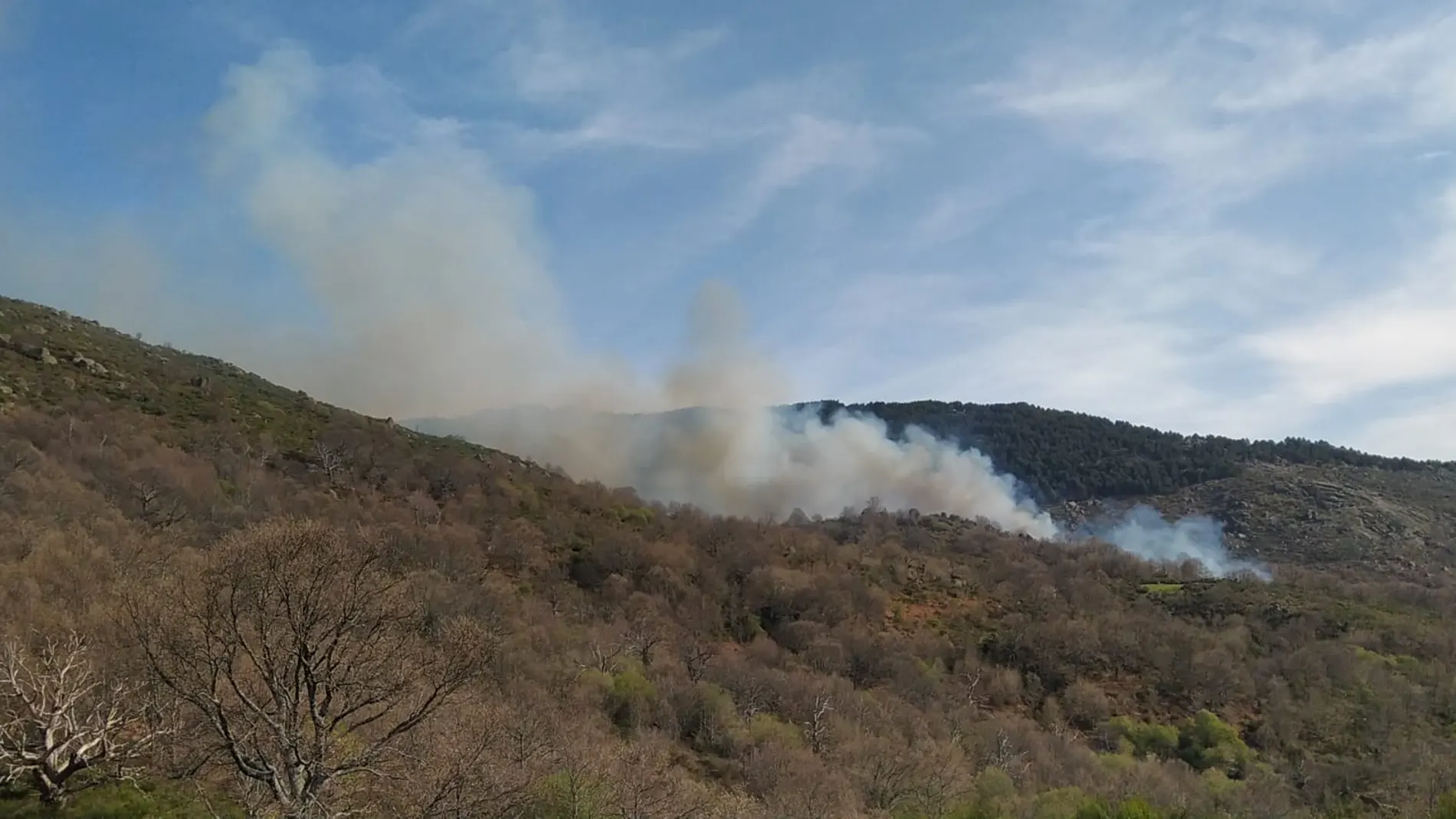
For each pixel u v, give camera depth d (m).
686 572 95.12
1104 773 57.62
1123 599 107.31
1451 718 70.50
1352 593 105.50
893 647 84.69
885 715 63.50
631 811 32.66
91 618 28.05
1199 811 47.06
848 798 44.06
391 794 22.22
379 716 20.33
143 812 21.97
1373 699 72.94
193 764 21.11
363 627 19.98
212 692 18.30
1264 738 69.19
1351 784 59.56
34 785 22.56
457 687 21.69
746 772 45.94
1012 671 84.12
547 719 36.75
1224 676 78.75
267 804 20.14
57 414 75.94
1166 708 77.31
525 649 52.69
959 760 53.25
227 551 19.05
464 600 56.12
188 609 18.73
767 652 79.50
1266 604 98.19
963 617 101.62
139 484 61.66
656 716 52.53
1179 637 88.12
